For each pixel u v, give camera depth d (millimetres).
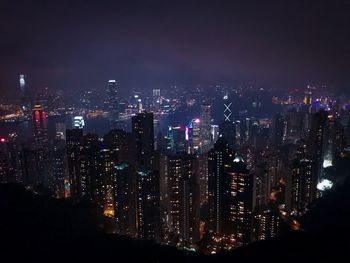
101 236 69938
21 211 77750
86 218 87750
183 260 59875
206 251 88625
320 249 52406
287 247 54875
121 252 60906
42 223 73312
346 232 59469
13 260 53062
